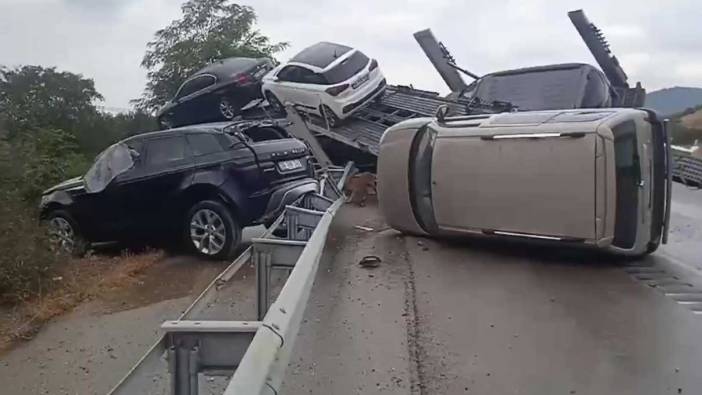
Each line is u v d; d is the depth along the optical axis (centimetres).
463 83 1591
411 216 863
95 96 2355
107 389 529
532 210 703
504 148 726
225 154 933
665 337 488
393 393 400
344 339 499
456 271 706
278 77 1500
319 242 482
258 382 223
